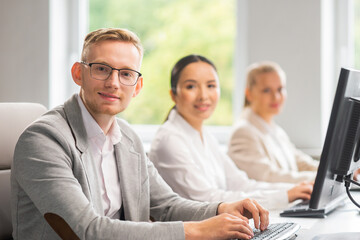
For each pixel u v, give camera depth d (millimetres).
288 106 3191
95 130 1400
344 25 3393
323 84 3176
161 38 3648
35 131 1263
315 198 1422
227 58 3500
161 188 1618
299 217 1621
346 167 1454
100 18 3543
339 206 1811
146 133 3529
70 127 1347
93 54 1355
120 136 1497
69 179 1208
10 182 1431
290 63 3174
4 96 3291
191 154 2084
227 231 1180
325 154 1396
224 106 3502
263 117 2848
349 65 3402
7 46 3279
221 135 3482
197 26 3586
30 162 1217
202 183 1986
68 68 3414
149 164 1638
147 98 3656
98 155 1434
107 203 1439
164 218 1570
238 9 3354
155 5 3637
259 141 2727
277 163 2773
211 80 2127
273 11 3188
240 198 1911
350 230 1401
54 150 1241
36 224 1269
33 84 3264
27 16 3256
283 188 2234
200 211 1497
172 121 2150
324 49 3195
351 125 1427
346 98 1379
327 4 3240
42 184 1187
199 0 3582
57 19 3307
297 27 3156
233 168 2332
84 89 1370
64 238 1186
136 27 3633
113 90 1348
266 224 1376
